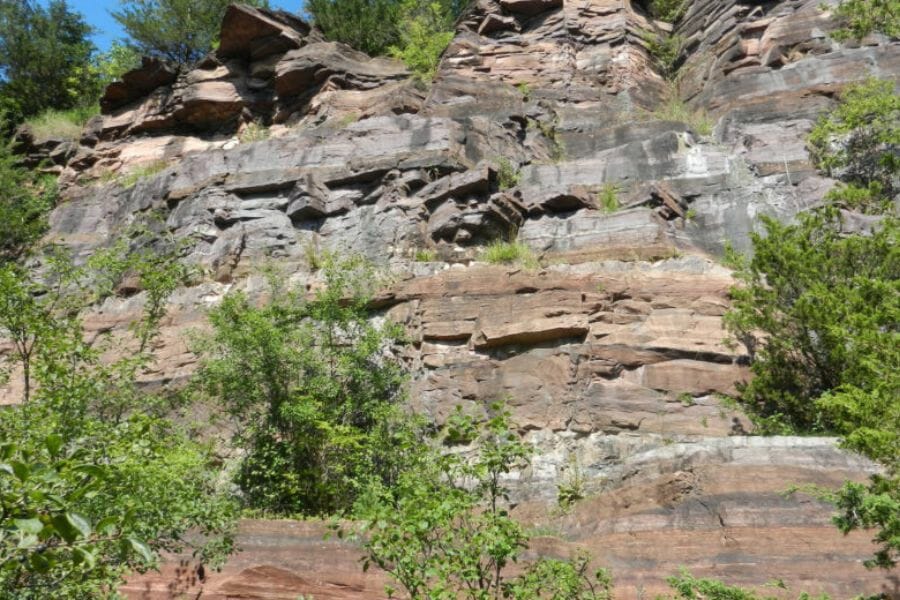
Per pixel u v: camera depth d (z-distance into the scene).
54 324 9.91
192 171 17.25
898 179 14.29
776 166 15.07
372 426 11.15
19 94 26.08
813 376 10.44
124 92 22.12
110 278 12.38
